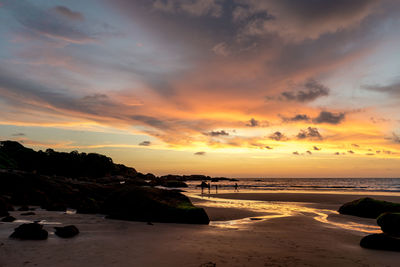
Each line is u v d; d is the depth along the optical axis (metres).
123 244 7.75
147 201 14.02
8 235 8.18
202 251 7.17
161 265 5.82
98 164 99.94
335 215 16.89
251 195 36.38
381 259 6.79
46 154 90.38
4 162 57.12
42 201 20.31
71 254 6.46
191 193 45.22
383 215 10.82
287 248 7.88
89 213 15.34
